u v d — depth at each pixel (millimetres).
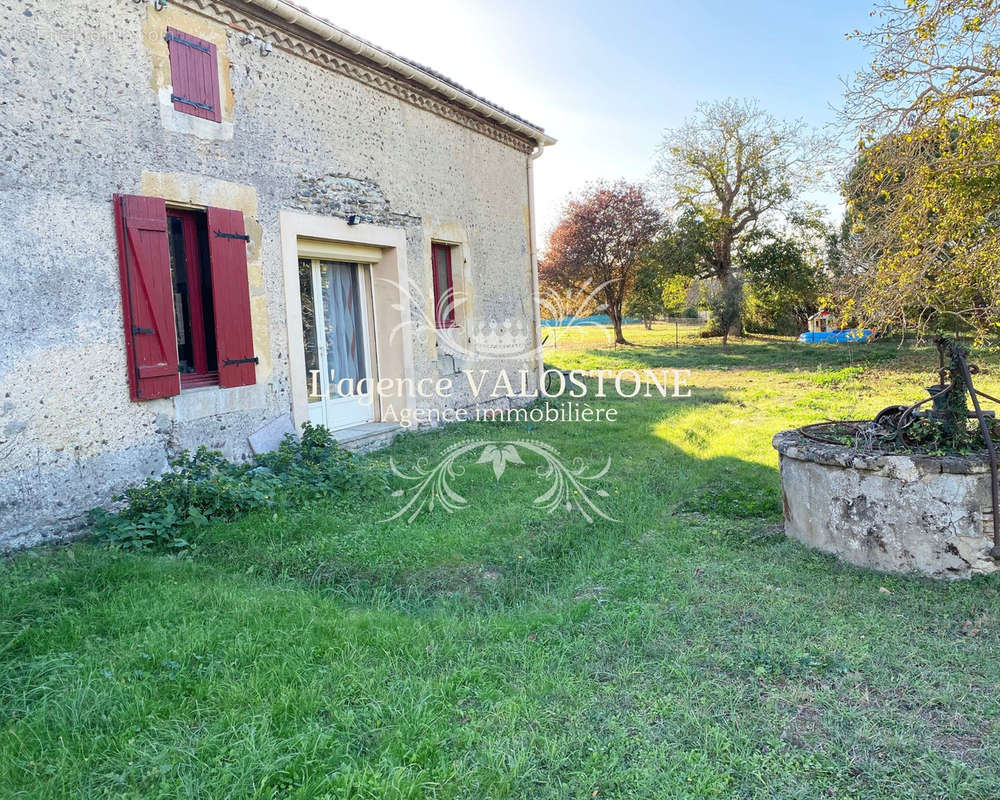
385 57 6969
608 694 2553
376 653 2906
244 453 5684
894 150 7105
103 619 3061
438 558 4125
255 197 5812
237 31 5648
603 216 22562
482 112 9078
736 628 3102
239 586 3602
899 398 9578
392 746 2197
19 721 2311
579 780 2059
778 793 1983
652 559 4090
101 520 4250
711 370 15750
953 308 7566
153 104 4906
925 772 2061
